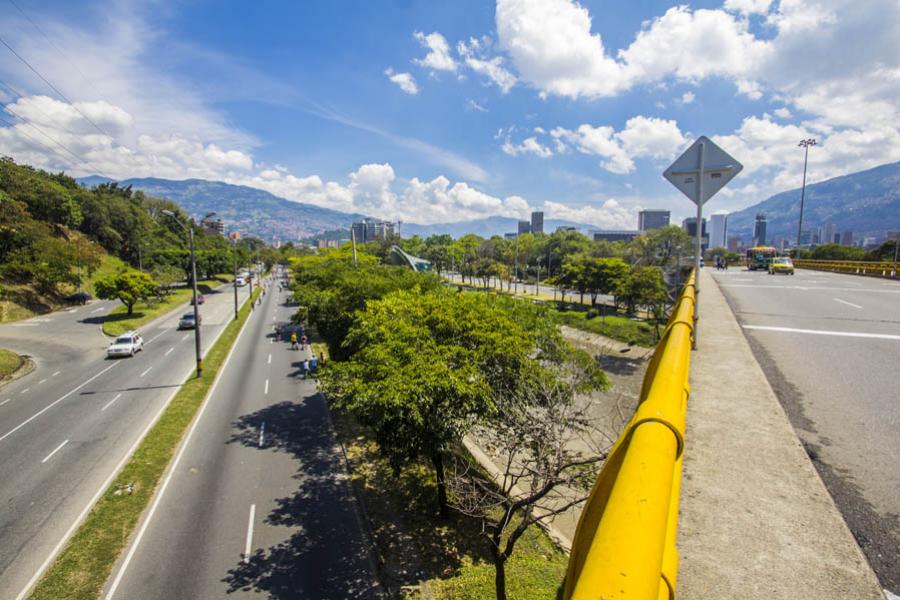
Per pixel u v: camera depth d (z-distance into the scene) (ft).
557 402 31.35
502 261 329.11
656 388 5.95
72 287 182.91
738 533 8.11
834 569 7.22
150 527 39.83
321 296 76.54
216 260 291.58
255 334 133.69
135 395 74.08
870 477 11.39
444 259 322.96
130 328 135.44
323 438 58.29
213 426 62.18
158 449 53.72
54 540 37.78
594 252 263.08
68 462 50.93
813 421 15.14
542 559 35.68
